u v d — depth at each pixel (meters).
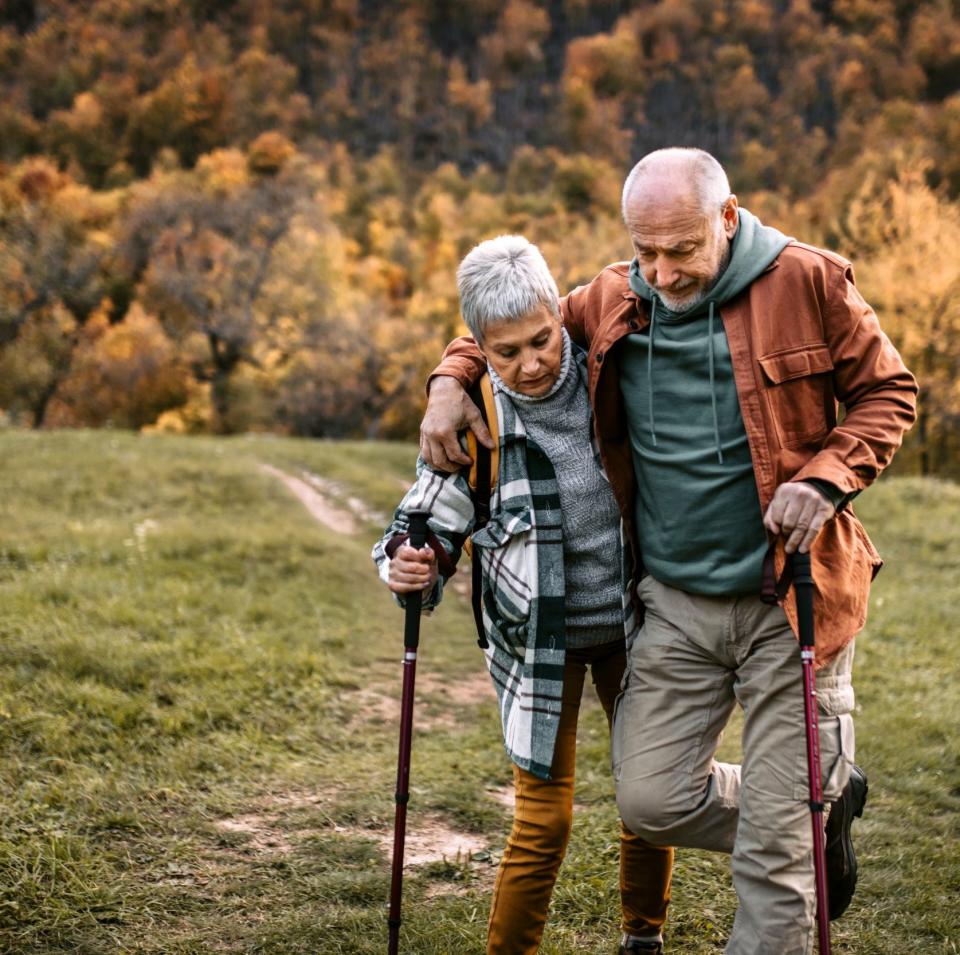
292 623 6.98
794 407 2.36
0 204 50.12
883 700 5.50
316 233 45.41
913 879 3.32
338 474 15.95
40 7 124.44
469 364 2.62
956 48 116.00
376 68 131.50
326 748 4.77
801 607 2.29
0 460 13.78
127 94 100.06
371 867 3.42
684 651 2.51
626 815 2.56
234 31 136.00
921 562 9.44
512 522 2.51
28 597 6.41
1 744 4.10
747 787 2.41
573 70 126.94
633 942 2.85
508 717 2.56
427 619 7.88
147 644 5.69
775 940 2.33
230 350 43.03
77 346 44.59
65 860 3.22
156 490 12.59
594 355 2.50
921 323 23.98
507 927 2.50
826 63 119.75
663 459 2.46
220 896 3.15
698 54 131.00
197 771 4.19
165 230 43.09
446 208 79.31
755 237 2.40
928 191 24.64
